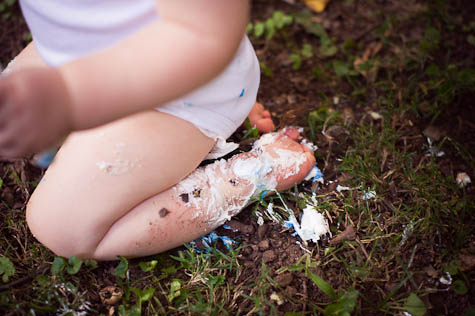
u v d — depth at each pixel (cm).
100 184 153
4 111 108
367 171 200
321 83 249
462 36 267
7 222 184
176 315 161
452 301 167
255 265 174
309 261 171
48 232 157
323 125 222
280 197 183
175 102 152
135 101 120
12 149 116
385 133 217
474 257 177
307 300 164
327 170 204
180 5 122
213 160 192
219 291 168
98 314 161
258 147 187
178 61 121
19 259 172
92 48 137
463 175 205
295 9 290
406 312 161
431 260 176
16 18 271
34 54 161
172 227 163
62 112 113
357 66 248
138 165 154
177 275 173
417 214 187
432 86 239
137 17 127
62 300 158
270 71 251
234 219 185
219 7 123
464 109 229
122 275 161
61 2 132
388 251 176
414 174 200
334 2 293
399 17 281
